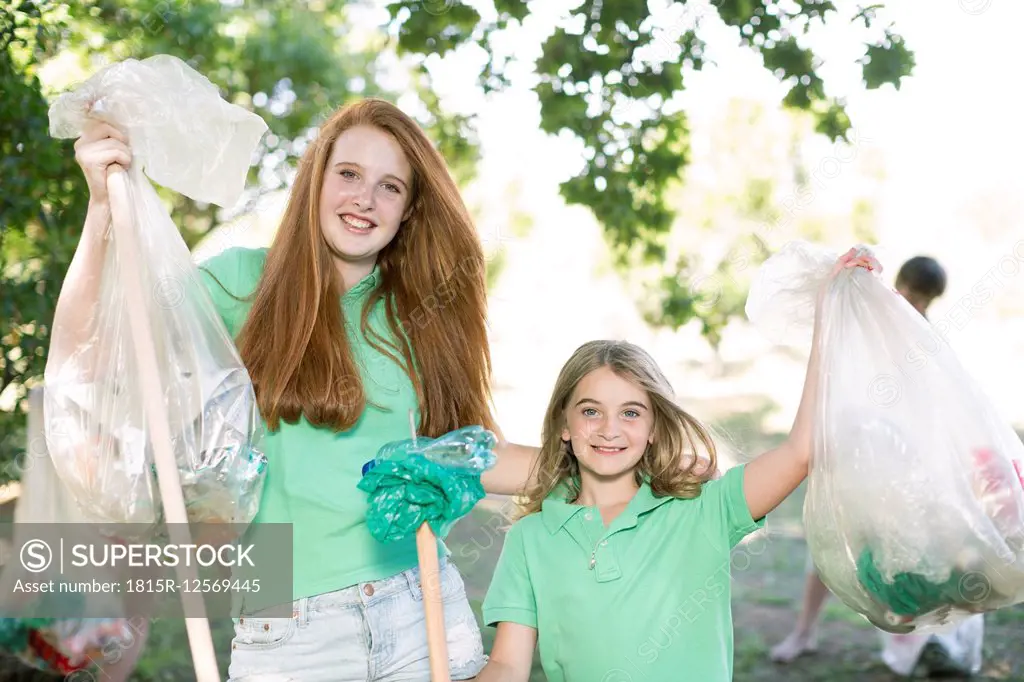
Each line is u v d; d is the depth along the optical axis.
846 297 2.46
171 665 4.52
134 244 2.22
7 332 4.45
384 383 2.45
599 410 2.63
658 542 2.57
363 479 2.18
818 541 2.39
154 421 2.15
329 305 2.39
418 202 2.58
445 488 2.16
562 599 2.57
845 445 2.34
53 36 4.98
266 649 2.25
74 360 2.29
